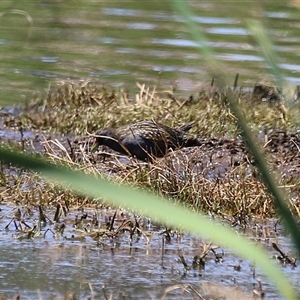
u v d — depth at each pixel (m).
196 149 14.29
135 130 14.89
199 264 10.11
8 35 23.34
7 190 12.36
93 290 9.34
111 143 14.91
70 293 9.26
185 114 16.75
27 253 10.39
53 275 9.75
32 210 11.86
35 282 9.54
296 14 25.05
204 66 21.23
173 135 14.95
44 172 4.71
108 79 20.03
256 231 11.31
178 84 19.62
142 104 17.33
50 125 16.64
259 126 16.25
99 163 13.46
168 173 12.41
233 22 24.72
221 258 10.30
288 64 20.72
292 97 6.87
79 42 23.16
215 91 17.98
